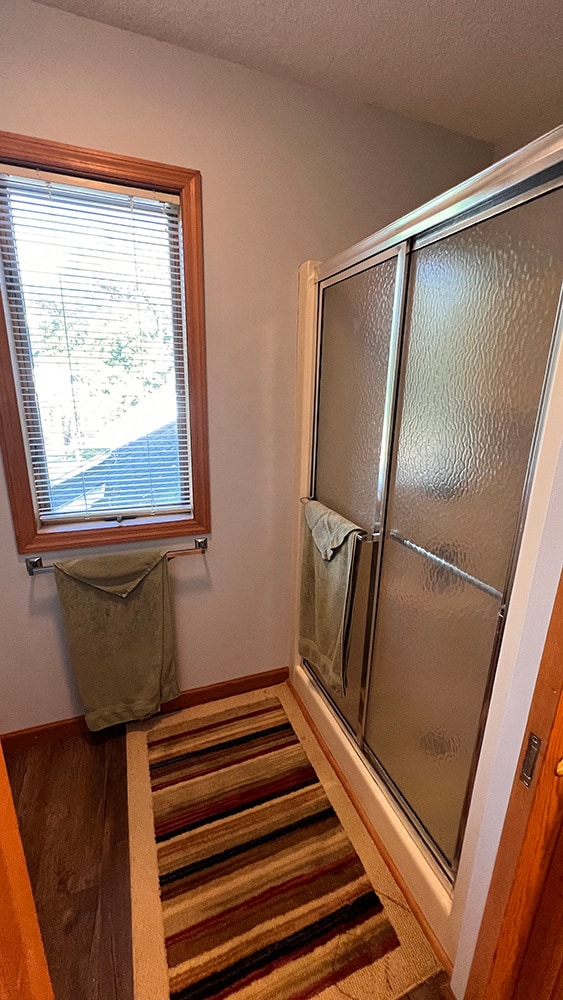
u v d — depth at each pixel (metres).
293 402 1.76
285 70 1.41
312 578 1.73
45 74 1.22
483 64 1.38
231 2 1.15
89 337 1.47
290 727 1.83
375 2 1.14
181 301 1.54
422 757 1.20
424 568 1.14
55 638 1.64
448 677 1.07
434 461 1.07
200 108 1.37
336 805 1.48
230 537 1.82
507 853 0.75
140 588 1.66
